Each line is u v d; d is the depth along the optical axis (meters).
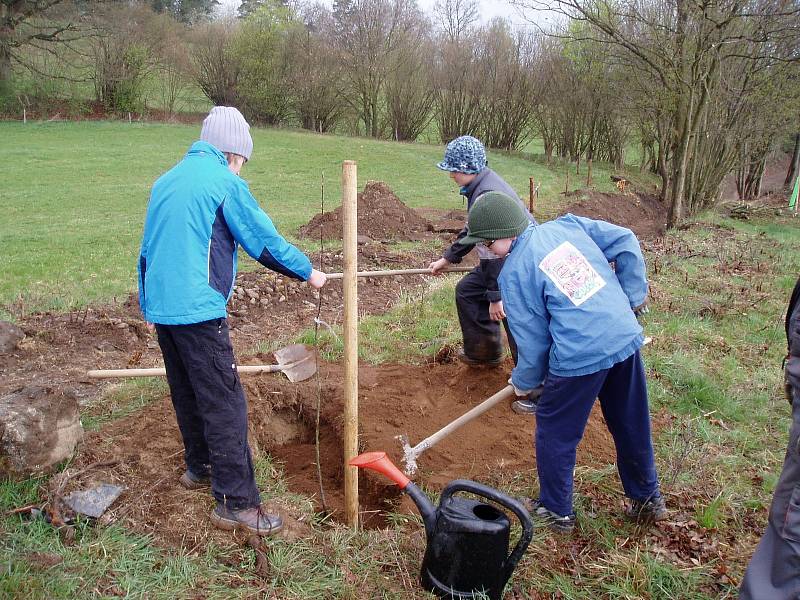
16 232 11.29
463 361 4.95
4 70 27.77
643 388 3.20
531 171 21.59
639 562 3.08
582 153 24.97
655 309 6.85
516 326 3.07
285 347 5.30
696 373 5.07
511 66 25.94
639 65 15.02
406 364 5.41
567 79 23.53
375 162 21.62
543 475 3.25
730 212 16.80
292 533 3.21
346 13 28.56
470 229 3.14
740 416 4.61
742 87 15.48
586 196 16.38
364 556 3.10
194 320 2.88
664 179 18.05
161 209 2.94
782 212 17.09
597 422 4.39
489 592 2.78
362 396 4.77
